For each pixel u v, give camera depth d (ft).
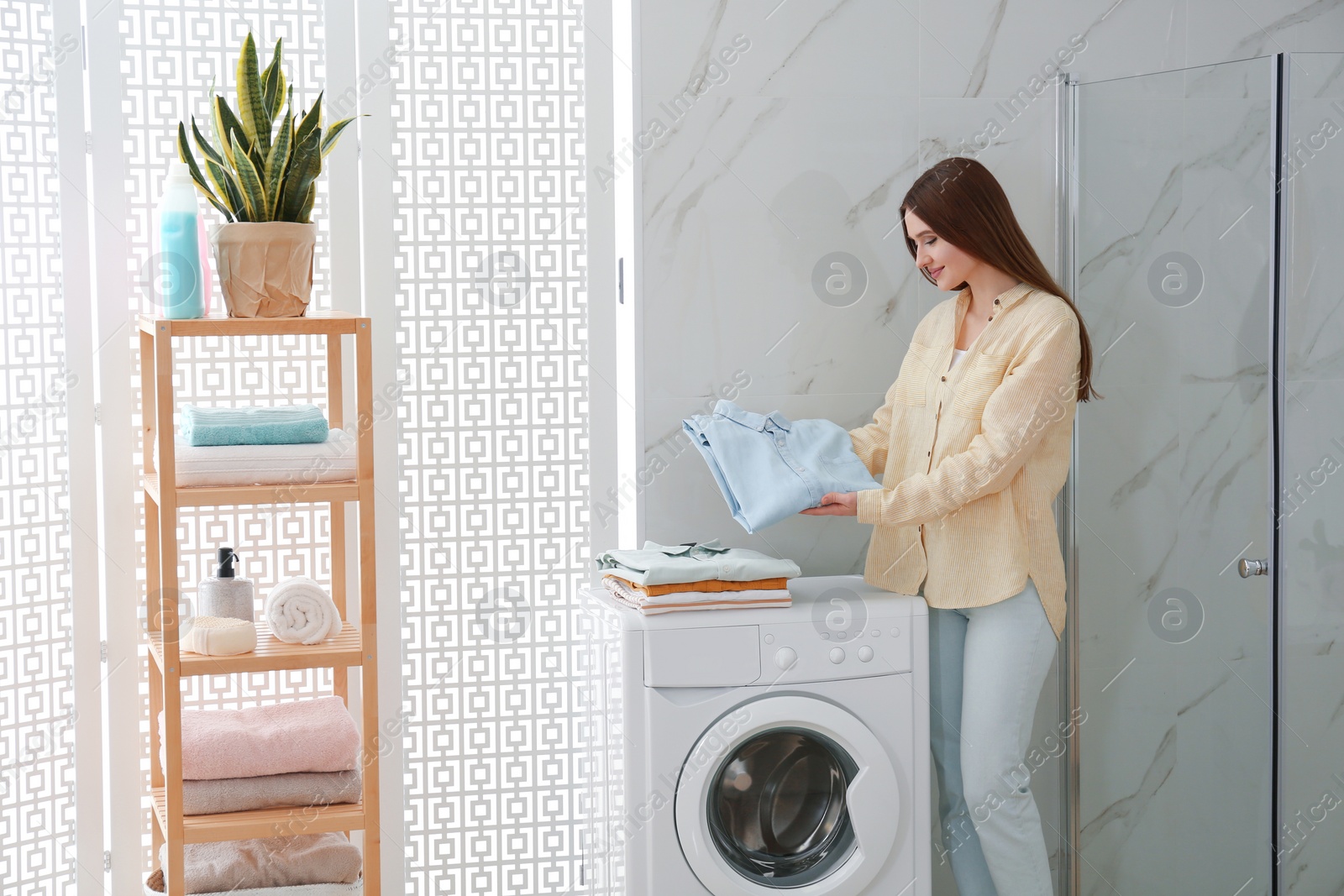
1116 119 7.01
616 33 7.60
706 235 7.43
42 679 6.95
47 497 6.93
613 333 7.79
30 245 6.82
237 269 6.03
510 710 7.79
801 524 7.68
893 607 6.48
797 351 7.59
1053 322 6.25
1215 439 6.49
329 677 7.53
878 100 7.55
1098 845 7.32
